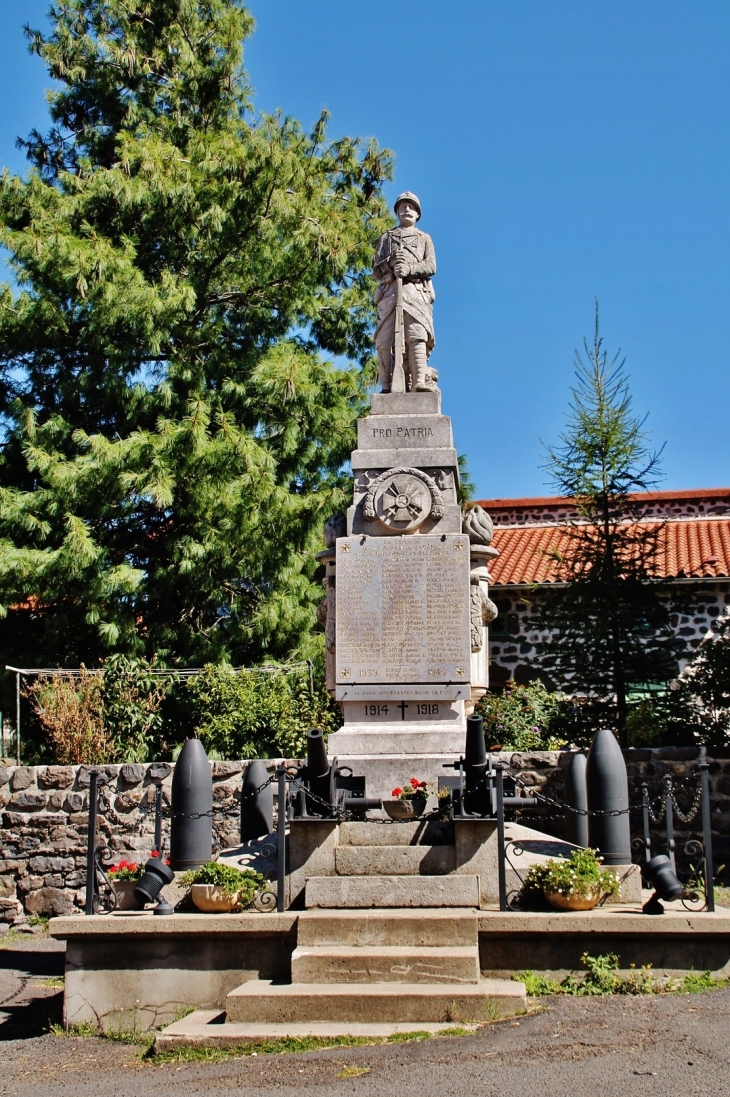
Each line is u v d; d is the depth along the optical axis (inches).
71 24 879.1
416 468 444.8
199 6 893.8
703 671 644.7
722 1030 269.0
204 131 837.8
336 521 459.8
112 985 330.0
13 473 789.2
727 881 480.1
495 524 954.7
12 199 780.6
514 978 319.6
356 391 834.2
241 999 294.2
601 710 640.4
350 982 304.3
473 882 340.8
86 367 794.8
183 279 800.9
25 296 772.0
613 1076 241.0
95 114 903.7
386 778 403.2
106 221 804.0
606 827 366.6
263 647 765.3
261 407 795.4
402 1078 246.7
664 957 321.4
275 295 845.8
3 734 695.1
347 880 342.6
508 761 514.3
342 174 954.7
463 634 425.4
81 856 516.1
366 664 426.3
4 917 510.6
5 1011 351.6
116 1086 260.2
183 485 742.5
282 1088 245.8
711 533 868.0
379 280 483.2
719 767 508.4
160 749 637.3
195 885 345.4
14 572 692.1
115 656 641.0
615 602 655.1
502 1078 243.0
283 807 340.8
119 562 769.6
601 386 704.4
